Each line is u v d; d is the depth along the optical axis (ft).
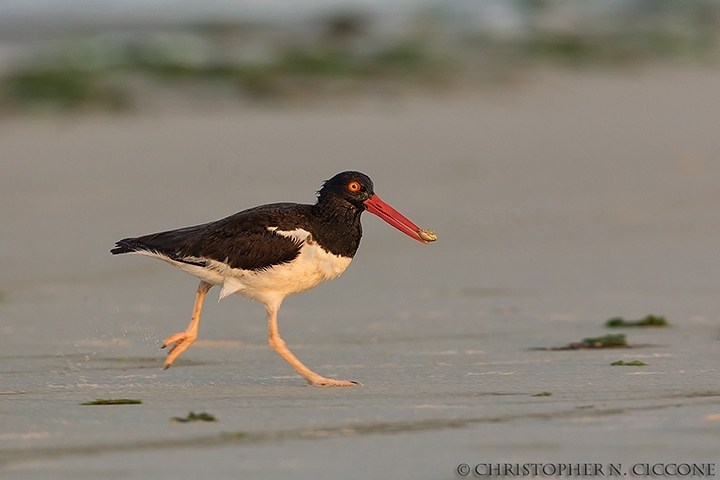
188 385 31.65
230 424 25.63
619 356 34.32
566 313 42.29
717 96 115.44
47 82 114.32
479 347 36.76
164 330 40.63
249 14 170.50
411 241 57.52
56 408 27.94
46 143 89.40
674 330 38.73
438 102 112.78
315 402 28.53
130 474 21.29
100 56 128.06
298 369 32.22
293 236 32.89
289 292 33.60
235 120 101.55
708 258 51.75
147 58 127.85
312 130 96.12
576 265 51.24
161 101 110.42
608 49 148.97
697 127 96.12
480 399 28.32
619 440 23.00
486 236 58.03
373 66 130.41
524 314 42.29
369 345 37.68
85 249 55.36
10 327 40.86
